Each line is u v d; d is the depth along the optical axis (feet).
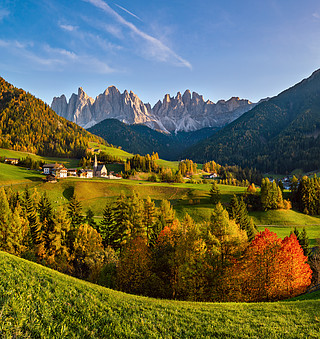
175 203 364.17
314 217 350.02
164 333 39.52
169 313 50.62
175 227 159.94
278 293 111.96
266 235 128.57
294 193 406.41
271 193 354.95
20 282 44.29
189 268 105.09
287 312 59.31
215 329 44.45
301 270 117.70
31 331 29.43
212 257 107.24
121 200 199.62
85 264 143.33
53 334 30.50
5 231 143.74
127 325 39.14
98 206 330.34
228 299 101.09
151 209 200.95
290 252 117.39
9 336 26.89
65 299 43.21
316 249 209.36
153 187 420.77
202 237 115.34
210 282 104.42
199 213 323.98
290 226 315.17
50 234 150.10
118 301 51.47
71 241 162.40
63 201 336.90
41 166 569.23
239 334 43.19
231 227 113.19
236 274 106.73
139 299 58.59
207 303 66.85
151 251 139.54
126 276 119.96
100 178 528.63
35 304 37.17
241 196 387.96
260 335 43.73
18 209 193.98
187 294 108.68
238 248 110.83
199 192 403.54
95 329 34.86
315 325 50.31
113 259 136.46
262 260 116.06
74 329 33.53
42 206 237.04
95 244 154.61
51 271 61.57
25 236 155.74
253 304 68.74
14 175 430.20
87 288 55.47
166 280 129.29
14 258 61.21
